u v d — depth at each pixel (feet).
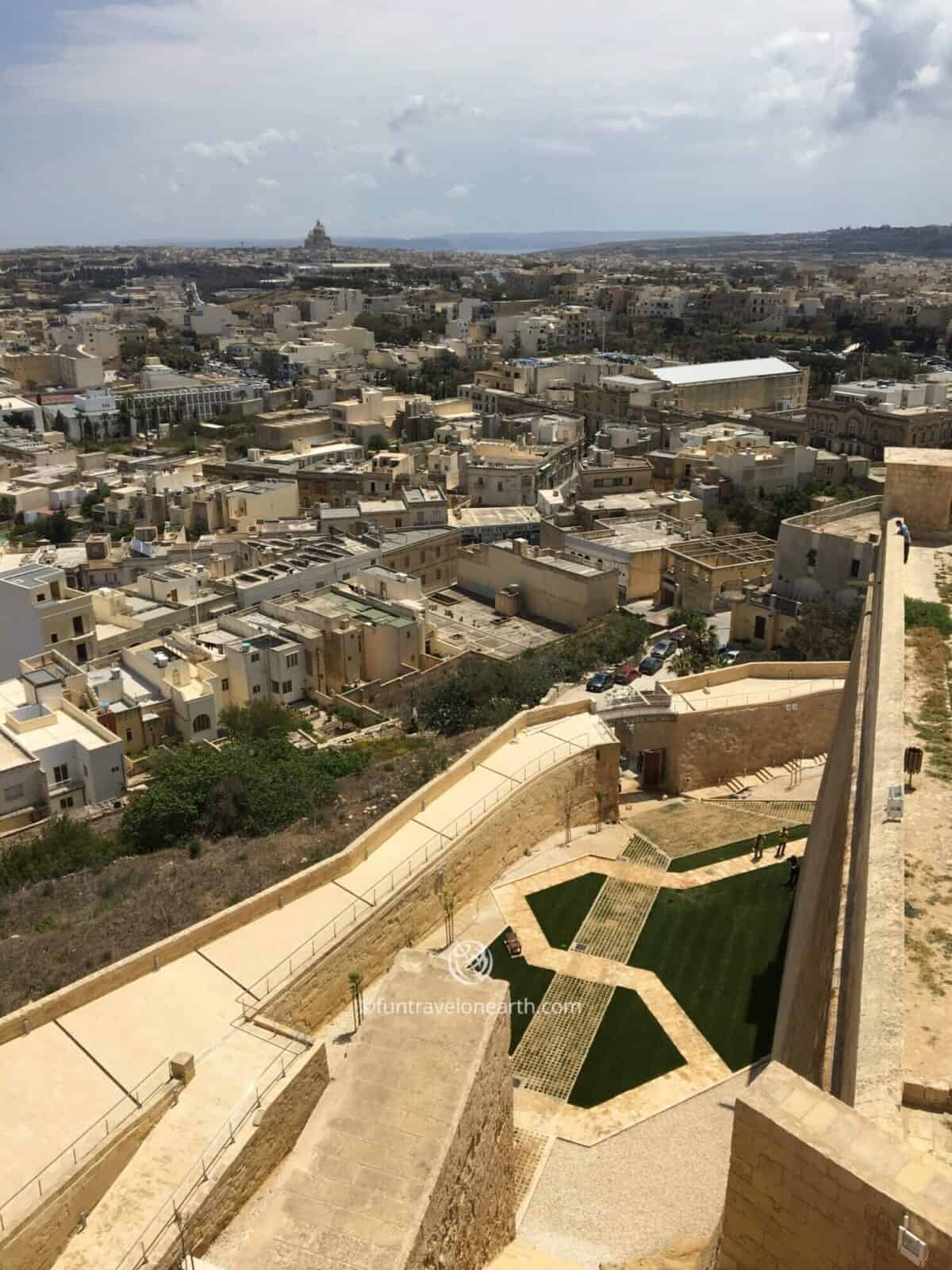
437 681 269.44
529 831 157.79
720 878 151.53
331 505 443.32
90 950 119.14
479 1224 78.23
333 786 174.50
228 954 112.68
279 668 276.41
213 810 167.94
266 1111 89.10
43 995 109.60
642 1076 113.50
